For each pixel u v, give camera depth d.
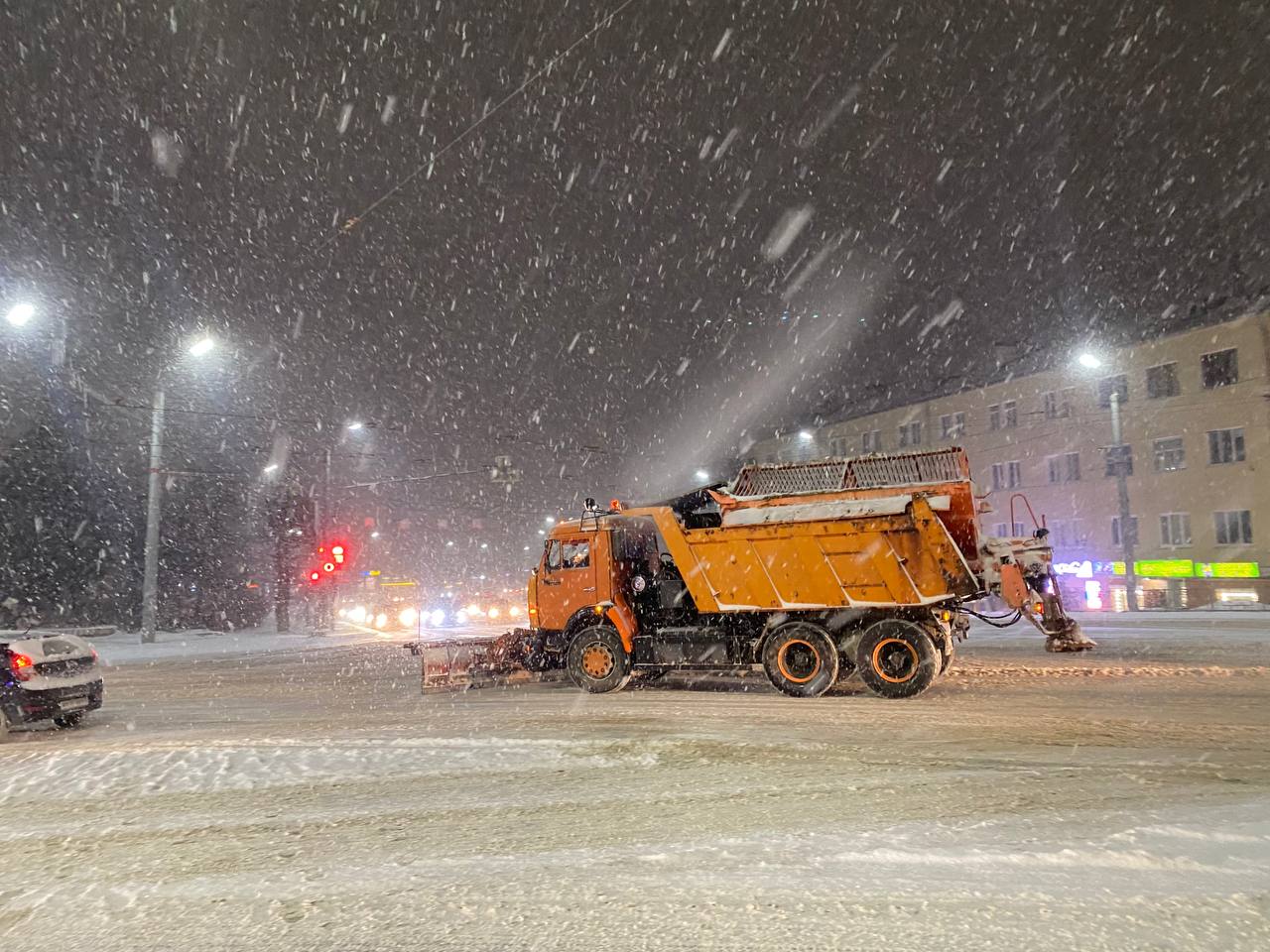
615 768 7.18
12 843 5.57
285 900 4.43
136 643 28.11
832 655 11.02
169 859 5.16
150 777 7.28
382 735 9.10
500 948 3.78
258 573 38.12
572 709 10.77
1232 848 4.61
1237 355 38.31
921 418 51.97
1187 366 39.97
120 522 35.09
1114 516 42.38
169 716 11.80
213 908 4.35
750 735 8.44
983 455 48.69
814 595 11.30
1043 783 6.22
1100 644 18.02
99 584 34.47
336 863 4.99
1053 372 45.41
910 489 11.50
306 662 20.59
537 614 12.99
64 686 10.75
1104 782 6.20
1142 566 41.03
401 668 18.14
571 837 5.34
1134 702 9.77
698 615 12.23
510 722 9.83
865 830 5.23
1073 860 4.53
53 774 7.55
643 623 12.55
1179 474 40.00
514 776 6.98
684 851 4.98
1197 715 8.88
